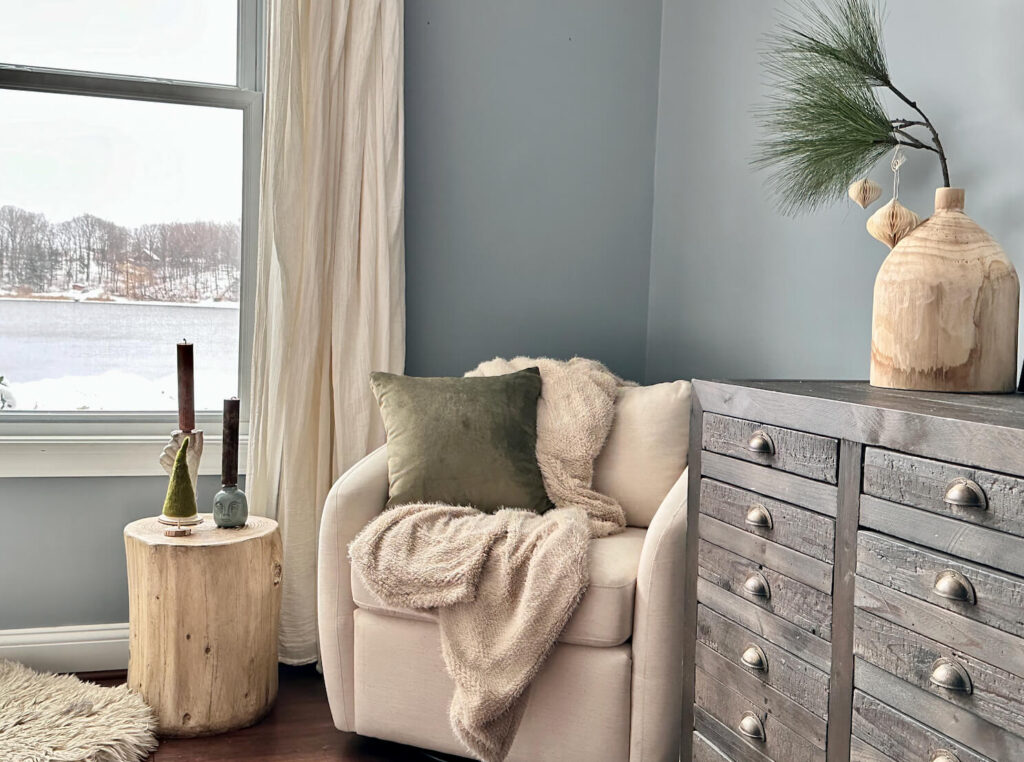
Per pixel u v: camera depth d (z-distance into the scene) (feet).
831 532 4.55
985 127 5.91
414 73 9.34
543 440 7.79
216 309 9.33
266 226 8.68
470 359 9.73
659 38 10.11
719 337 8.90
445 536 6.73
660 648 6.20
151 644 7.30
